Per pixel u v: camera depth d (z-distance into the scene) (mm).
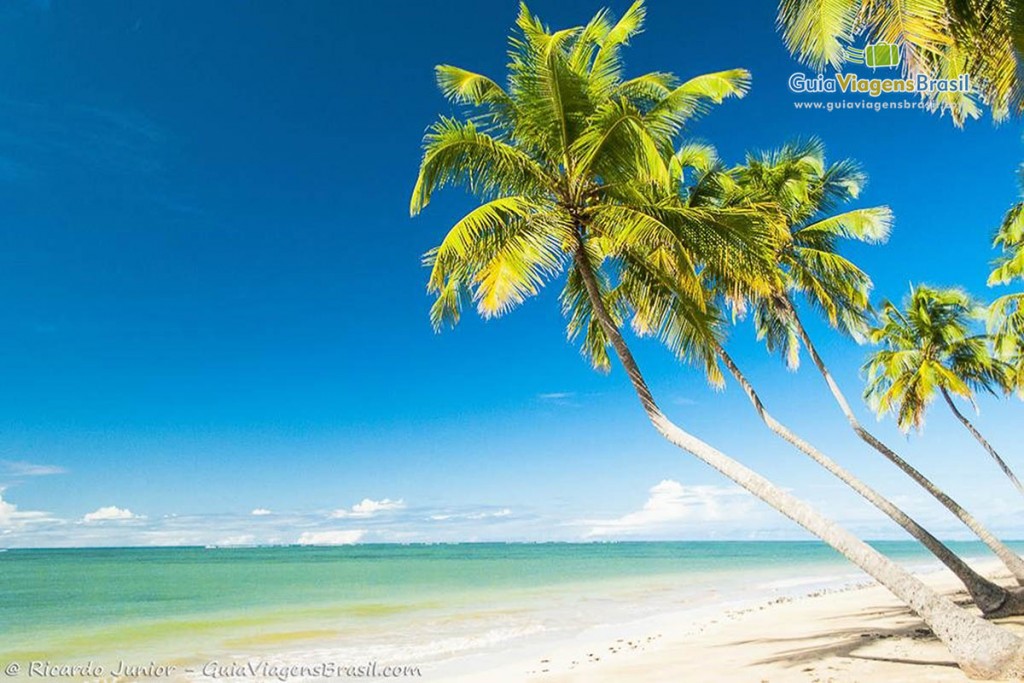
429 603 31516
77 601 35312
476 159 10664
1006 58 7832
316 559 98562
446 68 11195
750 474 9562
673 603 29531
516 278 11125
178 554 125562
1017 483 24000
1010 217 20188
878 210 17125
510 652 16844
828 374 18469
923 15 7473
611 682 10992
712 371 14000
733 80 11320
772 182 18172
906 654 10844
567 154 11016
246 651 18484
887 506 15008
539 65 10711
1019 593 14180
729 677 10320
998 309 22516
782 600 27344
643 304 12516
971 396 24031
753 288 13062
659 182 10461
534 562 86625
